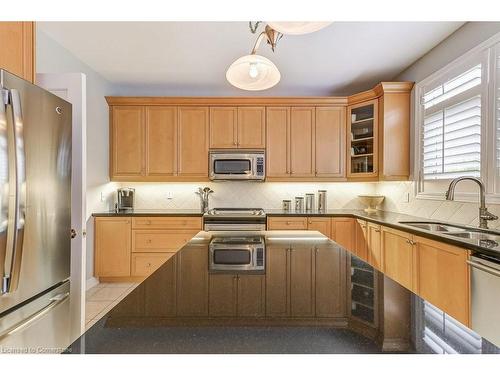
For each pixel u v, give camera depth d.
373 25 2.60
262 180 4.08
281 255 1.44
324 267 1.23
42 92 1.59
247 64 1.56
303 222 3.76
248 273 1.14
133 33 2.74
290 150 4.08
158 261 3.77
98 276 3.73
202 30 2.68
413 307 0.81
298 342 0.61
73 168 2.08
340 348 0.58
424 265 2.24
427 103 3.17
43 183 1.60
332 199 4.39
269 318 0.73
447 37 2.82
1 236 1.28
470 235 2.20
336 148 4.07
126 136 4.03
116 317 0.73
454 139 2.68
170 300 0.85
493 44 2.24
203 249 1.56
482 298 1.65
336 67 3.53
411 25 2.59
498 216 2.19
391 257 2.78
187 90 4.33
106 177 3.99
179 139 4.05
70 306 2.04
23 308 1.49
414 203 3.40
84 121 2.10
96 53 3.15
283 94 4.40
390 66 3.52
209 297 0.88
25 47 1.63
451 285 1.92
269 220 3.76
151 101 4.01
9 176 1.31
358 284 1.01
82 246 2.09
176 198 4.36
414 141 3.41
